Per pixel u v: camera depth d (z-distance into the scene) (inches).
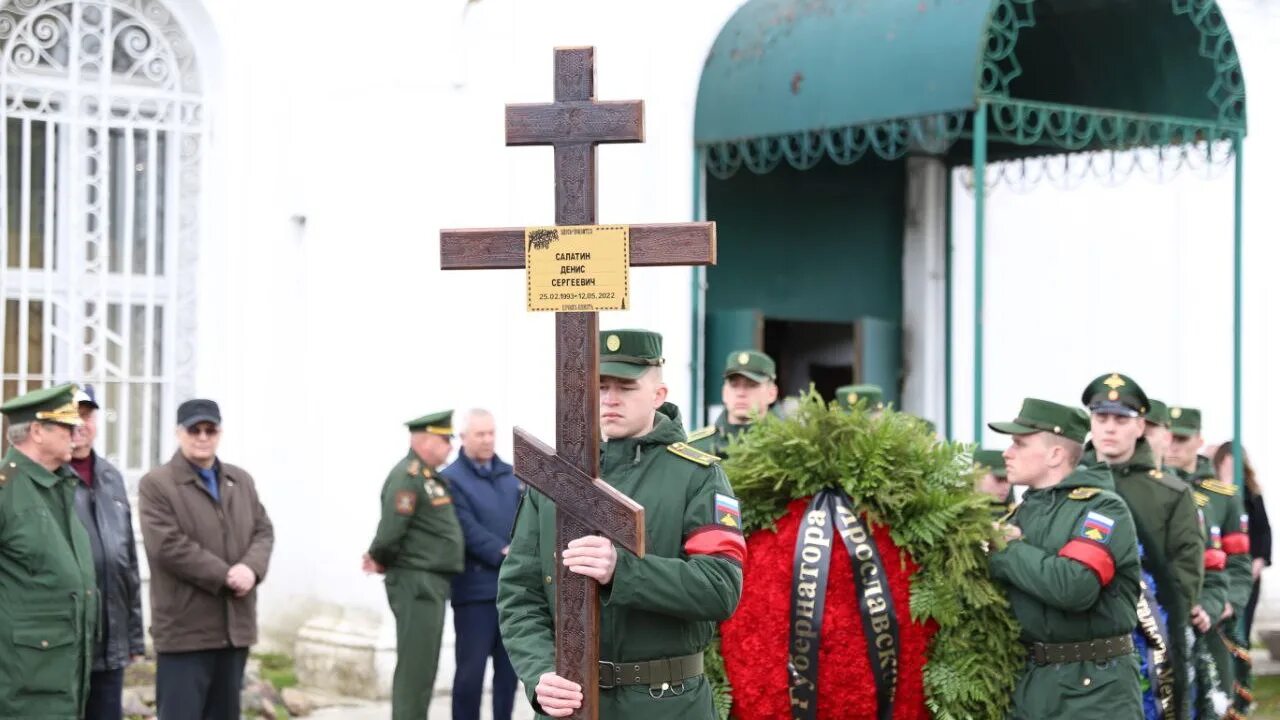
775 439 230.4
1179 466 367.6
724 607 179.2
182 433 293.1
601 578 170.4
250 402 403.2
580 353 171.9
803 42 411.5
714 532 183.3
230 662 293.4
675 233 170.7
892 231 510.9
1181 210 496.7
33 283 382.0
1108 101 445.7
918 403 508.4
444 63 388.5
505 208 395.9
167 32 398.0
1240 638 367.2
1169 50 429.7
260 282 404.8
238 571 290.4
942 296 512.1
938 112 377.7
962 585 227.3
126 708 345.1
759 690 223.5
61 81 383.6
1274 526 495.5
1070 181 506.6
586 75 173.2
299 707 365.1
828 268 495.8
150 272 395.9
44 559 254.2
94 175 388.5
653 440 189.8
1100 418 277.6
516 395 396.5
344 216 394.3
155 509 287.7
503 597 188.4
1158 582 271.4
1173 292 497.0
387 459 385.1
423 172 387.2
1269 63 495.8
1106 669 238.2
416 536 325.7
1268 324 498.9
